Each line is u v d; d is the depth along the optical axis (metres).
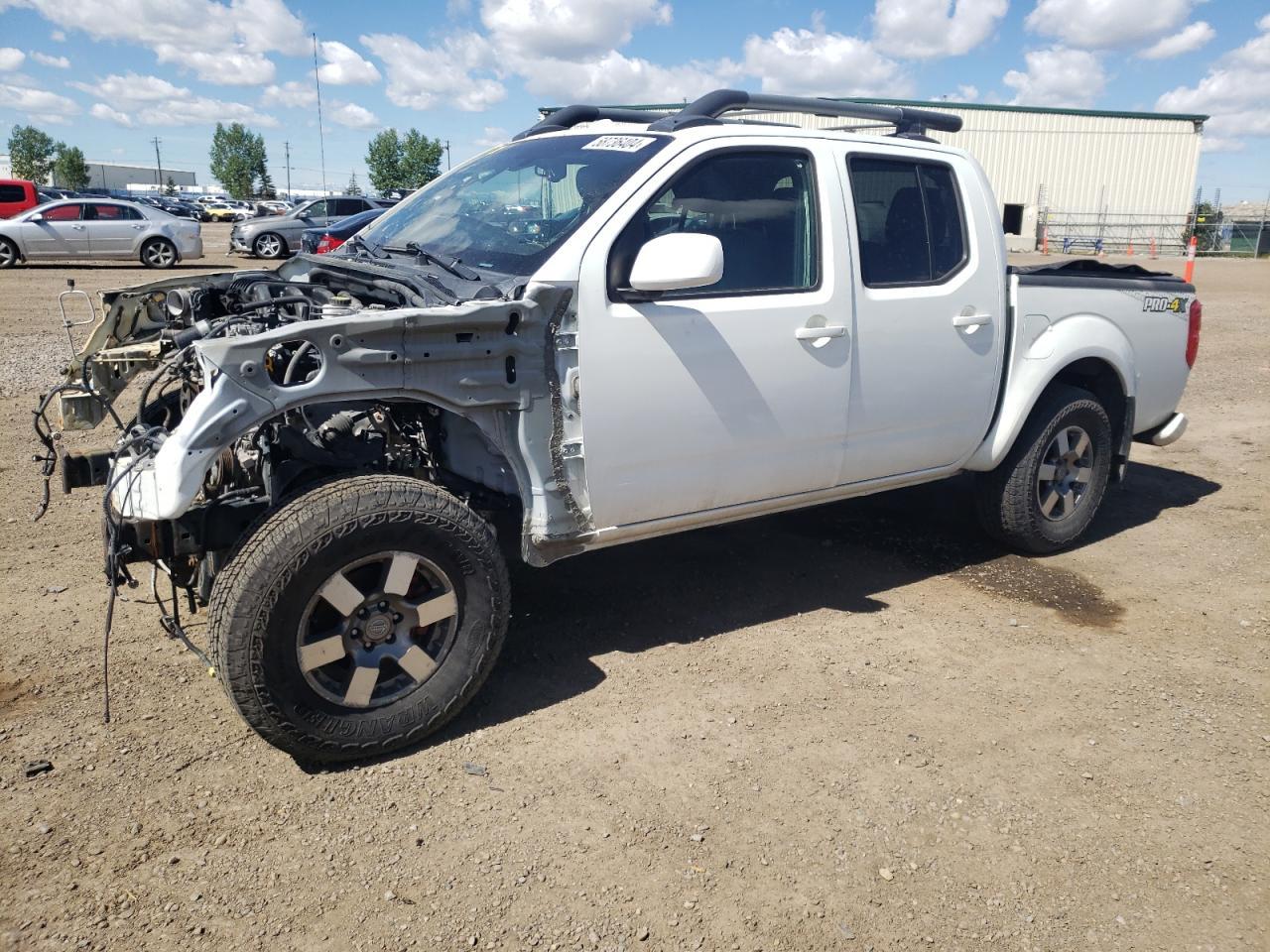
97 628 4.09
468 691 3.33
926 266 4.36
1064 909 2.63
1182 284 5.48
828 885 2.70
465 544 3.21
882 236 4.23
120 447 3.18
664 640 4.11
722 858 2.79
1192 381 10.08
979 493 5.06
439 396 3.15
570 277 3.34
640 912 2.58
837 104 4.52
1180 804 3.09
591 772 3.18
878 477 4.41
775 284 3.87
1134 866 2.80
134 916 2.52
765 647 4.07
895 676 3.84
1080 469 5.17
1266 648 4.16
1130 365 5.19
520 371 3.29
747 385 3.77
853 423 4.16
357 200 27.20
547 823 2.92
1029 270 5.13
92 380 3.90
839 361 4.02
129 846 2.78
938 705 3.64
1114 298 5.10
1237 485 6.58
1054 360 4.78
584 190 3.62
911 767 3.25
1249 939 2.54
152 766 3.15
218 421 2.84
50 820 2.87
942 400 4.44
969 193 4.53
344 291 3.79
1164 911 2.63
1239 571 5.03
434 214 4.17
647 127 3.95
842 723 3.50
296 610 2.94
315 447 3.30
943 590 4.72
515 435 3.36
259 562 2.88
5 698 3.53
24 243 20.86
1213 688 3.81
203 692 3.62
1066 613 4.50
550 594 4.54
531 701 3.61
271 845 2.80
